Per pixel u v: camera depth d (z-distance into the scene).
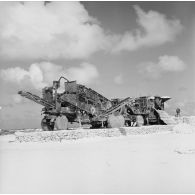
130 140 30.11
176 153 20.27
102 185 12.67
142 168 15.54
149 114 46.31
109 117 37.94
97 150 22.27
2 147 24.33
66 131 29.78
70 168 15.80
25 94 31.39
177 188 12.26
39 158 18.75
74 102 34.22
